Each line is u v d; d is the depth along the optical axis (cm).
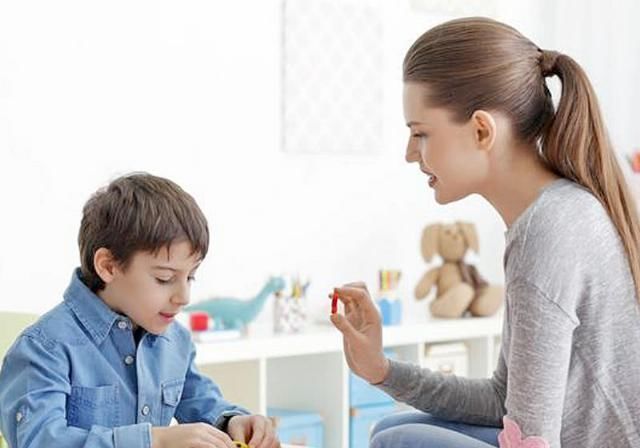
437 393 190
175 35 336
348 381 344
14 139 305
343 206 378
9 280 304
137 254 170
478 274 382
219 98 346
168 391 184
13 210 305
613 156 167
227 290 349
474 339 378
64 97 314
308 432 336
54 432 160
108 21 322
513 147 168
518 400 155
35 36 308
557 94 390
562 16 422
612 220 162
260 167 356
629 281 160
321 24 369
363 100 381
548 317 154
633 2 414
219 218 346
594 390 160
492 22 171
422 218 400
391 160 391
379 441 172
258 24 354
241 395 324
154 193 174
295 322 338
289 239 364
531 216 159
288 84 362
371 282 386
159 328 175
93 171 320
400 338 346
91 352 174
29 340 171
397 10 390
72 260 318
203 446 157
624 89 414
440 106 167
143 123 329
